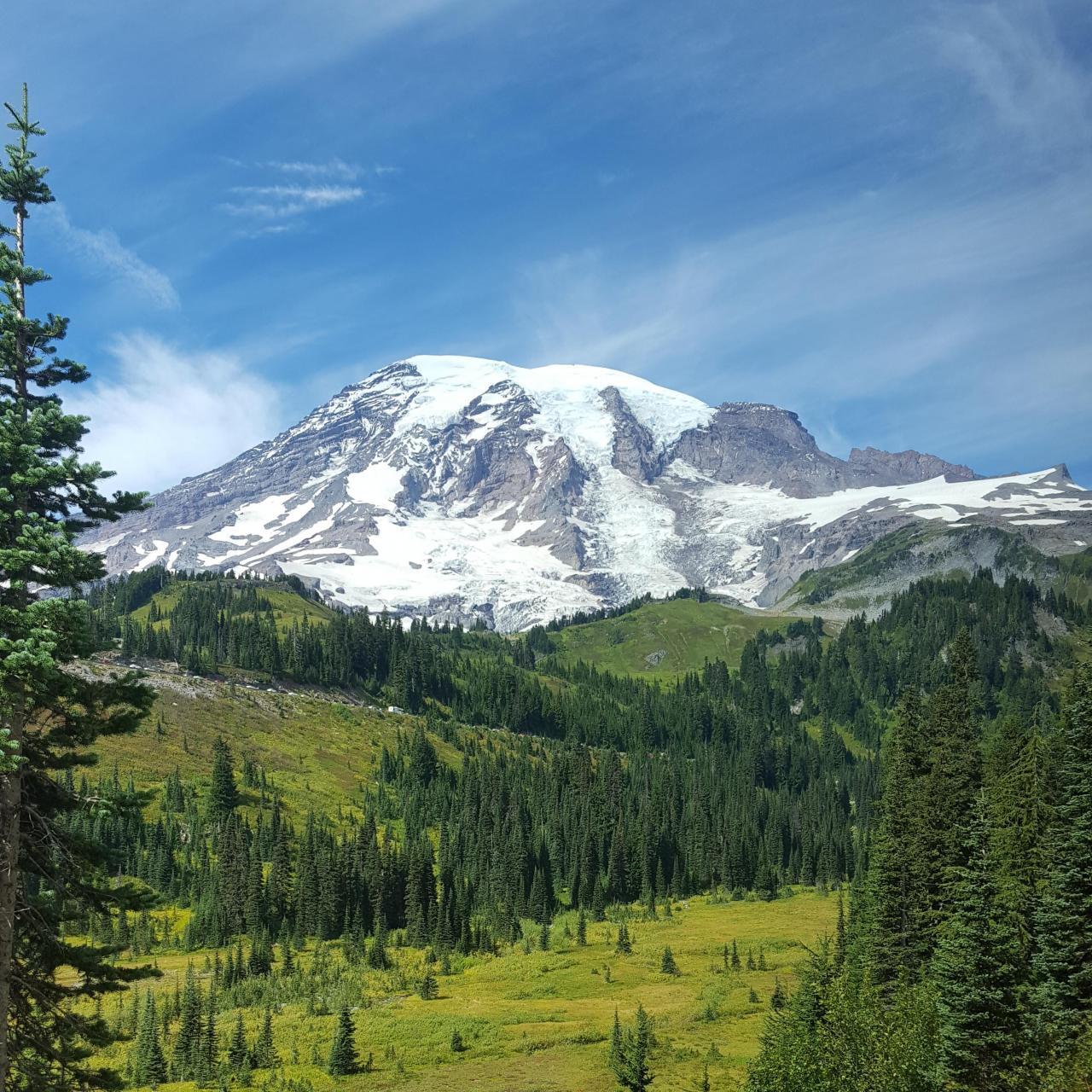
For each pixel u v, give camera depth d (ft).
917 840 237.66
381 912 521.65
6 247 96.99
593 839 641.81
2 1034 89.81
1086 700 188.44
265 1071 315.17
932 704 341.00
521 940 523.70
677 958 448.65
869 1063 156.46
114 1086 100.53
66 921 100.32
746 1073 261.85
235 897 512.22
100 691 99.35
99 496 101.19
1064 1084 143.13
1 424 92.99
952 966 162.81
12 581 95.66
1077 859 173.78
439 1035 339.57
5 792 92.32
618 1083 274.98
